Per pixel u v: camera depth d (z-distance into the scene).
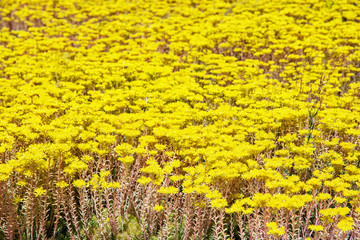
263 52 8.95
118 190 4.79
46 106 5.85
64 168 4.54
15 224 4.38
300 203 3.86
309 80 7.33
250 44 9.62
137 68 7.93
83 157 4.72
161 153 5.54
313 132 5.35
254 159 5.16
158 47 10.56
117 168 5.45
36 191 4.28
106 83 7.29
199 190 4.13
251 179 4.75
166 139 5.59
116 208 4.79
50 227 4.82
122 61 8.12
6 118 5.43
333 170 4.82
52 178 4.83
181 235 4.69
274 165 4.57
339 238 4.13
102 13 13.09
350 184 4.63
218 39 10.08
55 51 9.47
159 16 13.28
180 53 9.60
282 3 12.62
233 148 4.99
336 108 6.34
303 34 9.77
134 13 13.65
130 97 6.68
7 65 8.75
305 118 5.73
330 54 8.77
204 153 4.81
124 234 4.67
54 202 4.75
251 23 10.67
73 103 6.00
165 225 4.69
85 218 4.62
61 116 5.75
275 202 3.89
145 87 7.30
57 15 14.30
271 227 3.81
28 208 4.36
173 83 7.34
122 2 14.95
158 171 4.42
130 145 4.95
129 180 5.00
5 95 6.48
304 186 4.33
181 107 6.14
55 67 8.03
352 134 5.44
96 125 5.41
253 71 7.92
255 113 6.09
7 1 15.19
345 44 9.38
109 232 4.67
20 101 6.09
